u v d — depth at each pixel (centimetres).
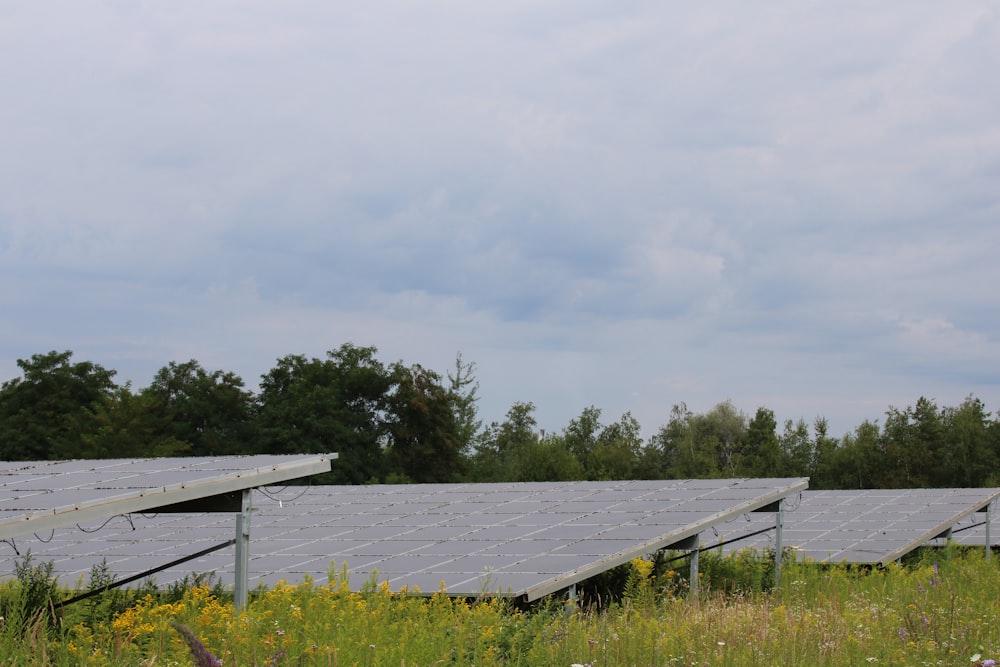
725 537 3066
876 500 3653
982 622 1370
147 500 1362
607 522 2166
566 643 1175
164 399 6875
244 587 1553
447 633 1195
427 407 6694
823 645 1188
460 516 2409
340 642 1119
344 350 6975
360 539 2211
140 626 1193
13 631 1091
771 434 8444
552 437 7069
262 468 1564
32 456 6388
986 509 3588
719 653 1153
